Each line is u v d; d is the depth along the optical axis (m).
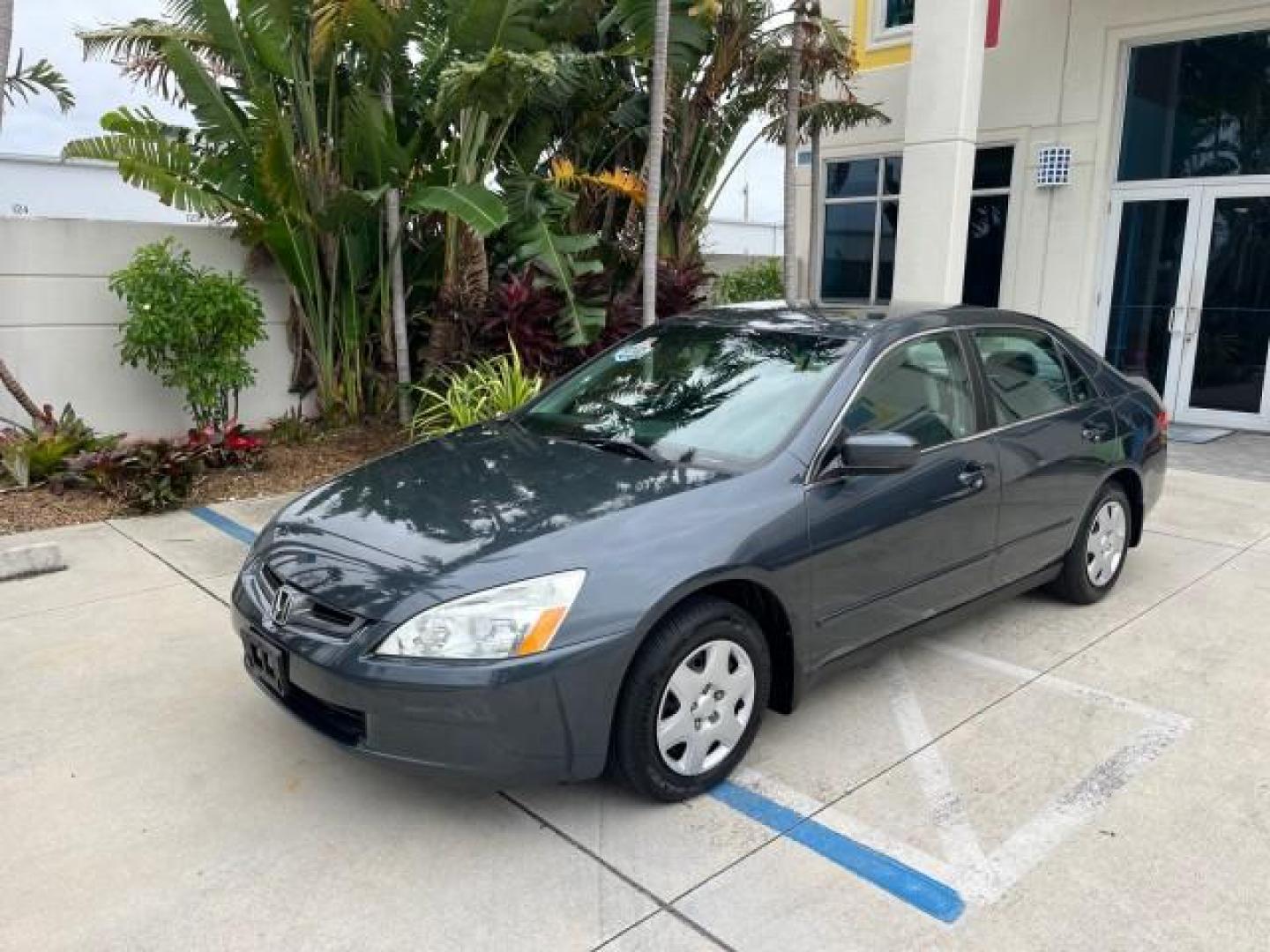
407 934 2.66
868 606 3.71
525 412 4.52
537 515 3.25
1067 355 5.00
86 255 7.65
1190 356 10.45
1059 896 2.84
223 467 7.43
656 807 3.25
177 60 7.66
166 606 4.92
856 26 12.51
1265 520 6.77
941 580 4.02
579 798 3.30
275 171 7.43
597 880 2.88
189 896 2.80
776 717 3.89
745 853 3.02
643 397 4.19
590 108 9.39
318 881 2.87
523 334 8.20
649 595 3.01
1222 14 9.67
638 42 8.27
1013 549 4.40
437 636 2.85
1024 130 11.16
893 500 3.73
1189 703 4.03
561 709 2.89
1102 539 5.07
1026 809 3.27
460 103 7.48
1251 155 9.87
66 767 3.44
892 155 12.45
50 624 4.68
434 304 8.73
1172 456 8.87
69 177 16.28
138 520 6.39
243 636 3.37
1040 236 11.20
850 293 13.25
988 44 11.13
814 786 3.39
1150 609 5.07
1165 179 10.43
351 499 3.65
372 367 8.88
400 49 7.89
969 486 4.05
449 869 2.93
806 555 3.42
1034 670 4.33
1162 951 2.62
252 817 3.17
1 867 2.90
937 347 4.21
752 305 4.84
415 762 2.88
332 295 8.38
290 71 7.86
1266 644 4.62
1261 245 9.87
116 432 7.99
